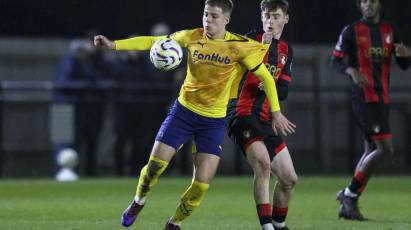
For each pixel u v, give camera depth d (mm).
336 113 55781
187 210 23578
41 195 39281
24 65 58844
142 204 24031
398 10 64375
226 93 23719
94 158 52188
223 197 38625
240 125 24656
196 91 23516
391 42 31000
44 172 53125
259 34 25625
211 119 23531
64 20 63594
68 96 51812
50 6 63438
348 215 30062
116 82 52094
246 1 62938
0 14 63031
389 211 33156
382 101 30719
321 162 55719
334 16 64688
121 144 52156
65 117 51875
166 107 52469
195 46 23625
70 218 29906
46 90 51781
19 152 52500
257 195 24094
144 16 63375
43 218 29906
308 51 60375
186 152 52875
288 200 25531
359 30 30922
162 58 23438
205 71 23438
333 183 47031
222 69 23484
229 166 54812
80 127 51844
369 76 30828
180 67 52469
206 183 23312
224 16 23578
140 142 52188
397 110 55844
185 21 63688
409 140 55969
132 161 52312
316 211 33094
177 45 23578
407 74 61000
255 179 24219
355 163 55312
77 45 51969
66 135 51781
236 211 32844
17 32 63281
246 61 23578
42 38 63188
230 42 23562
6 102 51969
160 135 23609
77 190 42000
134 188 43188
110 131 53062
